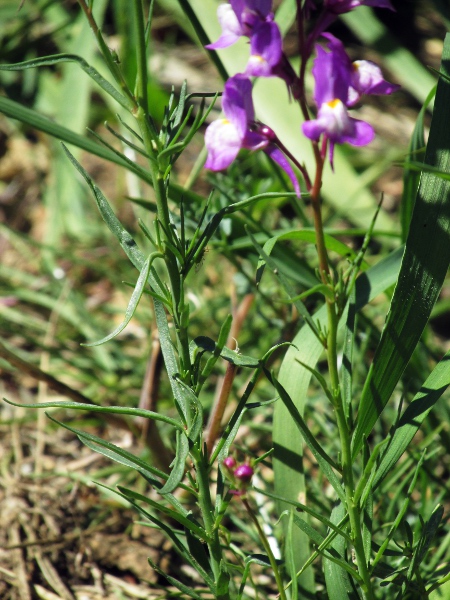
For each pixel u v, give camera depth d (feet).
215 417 1.34
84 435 1.18
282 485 1.30
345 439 1.16
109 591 1.45
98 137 1.15
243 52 2.12
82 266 2.26
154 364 1.45
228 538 1.25
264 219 2.03
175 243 1.18
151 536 1.50
